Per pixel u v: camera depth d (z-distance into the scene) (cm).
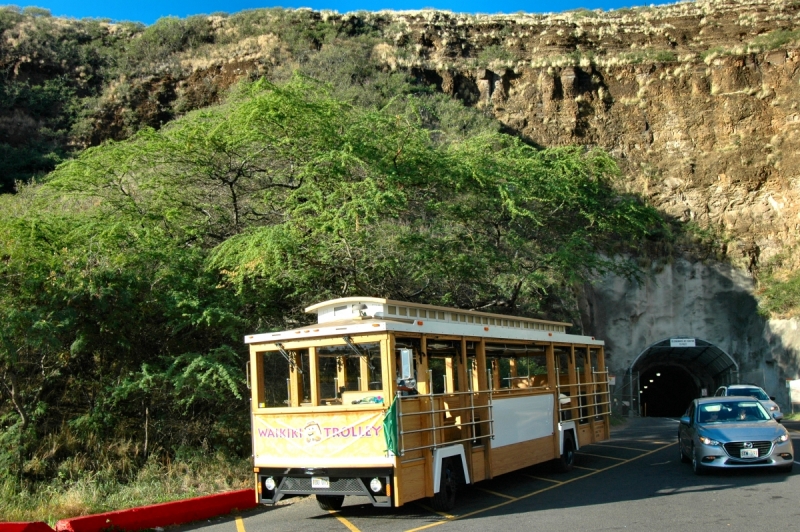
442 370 1305
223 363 1558
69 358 1528
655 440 2348
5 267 1426
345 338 1089
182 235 1934
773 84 4709
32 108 4672
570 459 1622
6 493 1202
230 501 1259
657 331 4206
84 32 5475
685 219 4481
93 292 1464
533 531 969
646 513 1071
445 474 1155
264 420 1159
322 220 1828
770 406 2417
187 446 1483
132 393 1534
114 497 1238
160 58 5250
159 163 1967
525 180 2336
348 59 4956
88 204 2186
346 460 1067
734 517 1014
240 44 5294
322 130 1984
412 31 5456
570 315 3534
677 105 4775
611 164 2584
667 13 5412
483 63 5031
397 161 2080
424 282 2211
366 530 1050
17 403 1391
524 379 1522
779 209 4425
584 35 5325
